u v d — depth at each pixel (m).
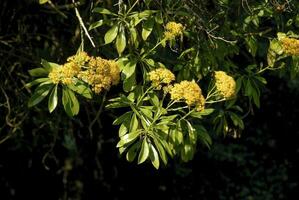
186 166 7.84
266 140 8.22
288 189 8.39
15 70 4.91
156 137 2.57
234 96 2.88
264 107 8.19
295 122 8.41
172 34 2.85
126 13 2.88
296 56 3.08
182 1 3.11
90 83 2.51
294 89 8.14
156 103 2.65
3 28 4.85
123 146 2.61
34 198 6.91
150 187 7.62
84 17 4.18
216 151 7.98
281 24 3.41
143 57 2.81
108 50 3.79
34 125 5.64
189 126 2.72
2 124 5.10
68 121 5.39
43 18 4.95
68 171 6.92
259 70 3.21
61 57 4.60
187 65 3.05
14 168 6.71
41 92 2.64
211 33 3.14
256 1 3.49
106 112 5.54
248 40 3.24
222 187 8.07
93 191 7.12
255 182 8.16
